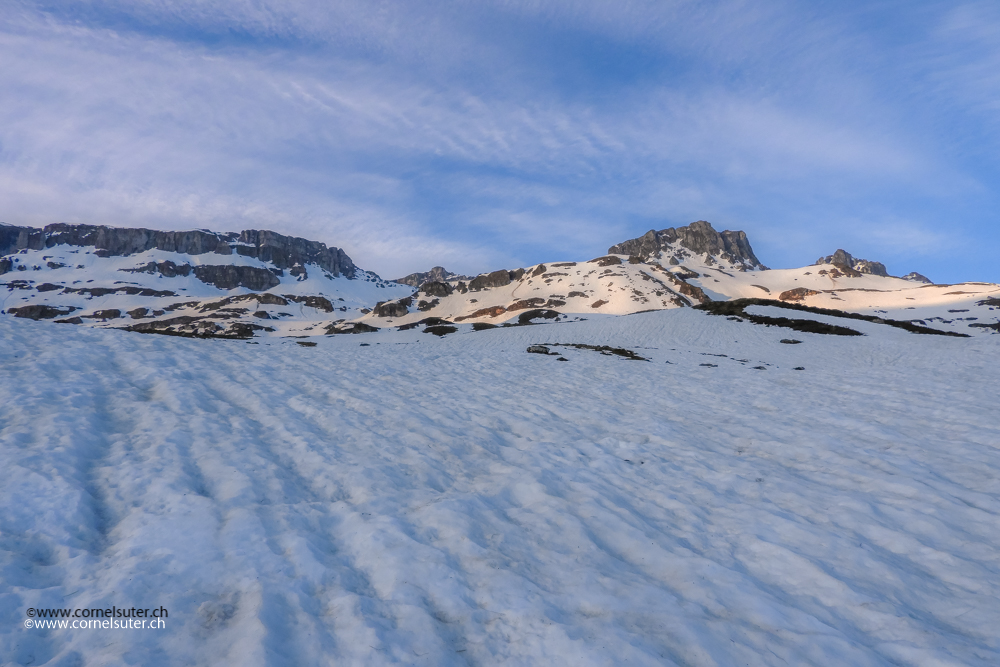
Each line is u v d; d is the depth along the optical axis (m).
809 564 5.16
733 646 3.85
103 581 4.36
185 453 7.62
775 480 7.91
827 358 27.83
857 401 14.65
